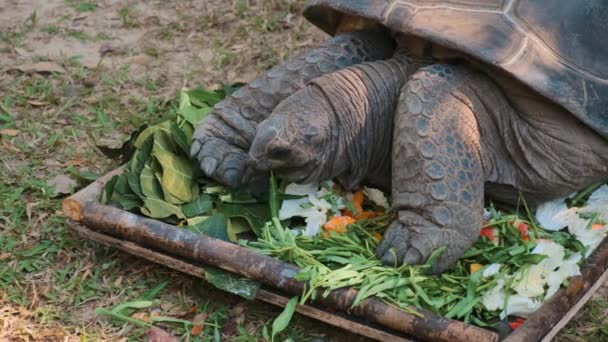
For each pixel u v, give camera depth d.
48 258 3.63
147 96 4.76
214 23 5.43
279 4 5.60
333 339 3.26
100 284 3.51
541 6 3.37
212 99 4.15
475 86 3.37
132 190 3.61
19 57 5.05
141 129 3.94
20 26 5.36
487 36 3.27
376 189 3.68
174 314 3.36
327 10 3.81
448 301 3.16
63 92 4.75
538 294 3.14
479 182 3.31
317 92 3.43
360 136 3.47
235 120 3.68
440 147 3.22
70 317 3.34
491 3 3.36
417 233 3.21
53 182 4.09
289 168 3.42
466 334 2.92
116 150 4.01
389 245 3.28
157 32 5.36
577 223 3.50
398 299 3.11
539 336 2.97
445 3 3.37
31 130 4.41
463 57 3.39
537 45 3.29
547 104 3.38
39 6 5.59
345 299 3.10
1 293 3.44
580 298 3.22
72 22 5.43
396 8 3.38
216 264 3.28
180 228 3.37
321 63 3.68
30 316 3.35
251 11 5.54
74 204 3.55
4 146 4.31
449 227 3.21
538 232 3.46
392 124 3.50
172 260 3.38
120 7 5.61
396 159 3.30
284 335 3.27
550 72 3.26
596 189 3.71
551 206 3.61
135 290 3.47
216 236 3.41
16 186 4.04
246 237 3.55
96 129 4.46
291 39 5.30
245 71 5.02
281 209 3.52
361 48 3.73
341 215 3.57
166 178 3.60
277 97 3.67
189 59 5.12
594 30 3.38
